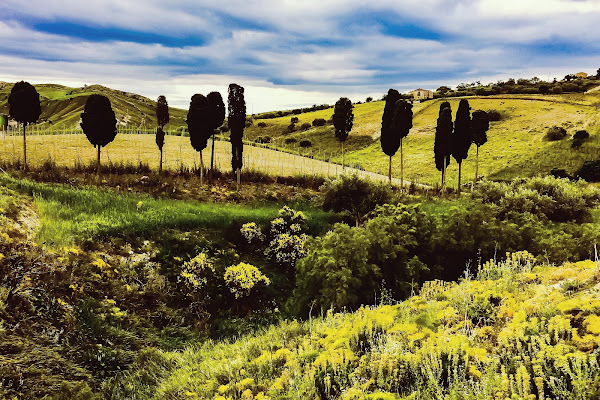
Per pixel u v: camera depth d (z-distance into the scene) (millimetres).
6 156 27312
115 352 8172
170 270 12898
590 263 5535
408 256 11984
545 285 5340
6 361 6500
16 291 8031
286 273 15164
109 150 34406
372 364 4238
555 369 3324
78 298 9312
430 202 26406
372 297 10250
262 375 5277
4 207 12188
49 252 10250
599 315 3945
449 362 3949
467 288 5812
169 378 6703
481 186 23047
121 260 12258
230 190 24906
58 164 25719
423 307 5805
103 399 6527
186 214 16797
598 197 20953
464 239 12047
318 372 4672
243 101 25844
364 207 21344
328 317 7379
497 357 3773
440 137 32750
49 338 7605
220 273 13469
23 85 22812
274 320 11938
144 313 10570
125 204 17281
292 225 17641
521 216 15828
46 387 6402
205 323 11266
